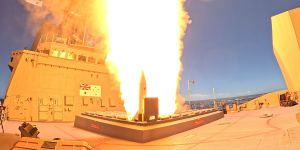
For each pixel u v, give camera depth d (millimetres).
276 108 24000
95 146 8664
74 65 28547
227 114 24219
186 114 14523
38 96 23938
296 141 5430
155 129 9617
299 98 27734
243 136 8227
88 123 14523
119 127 10602
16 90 22750
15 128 14547
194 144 7742
